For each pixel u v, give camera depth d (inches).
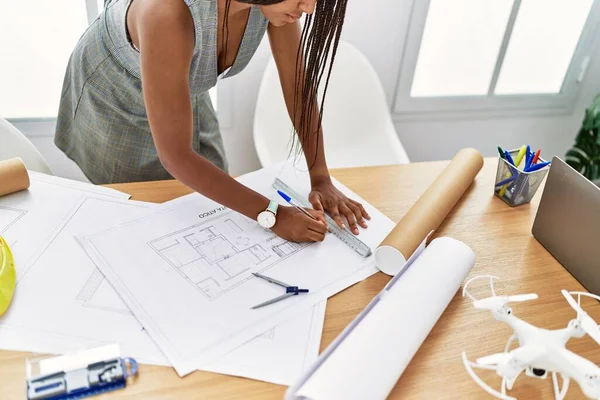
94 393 20.6
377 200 36.1
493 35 71.7
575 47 77.0
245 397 21.2
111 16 37.4
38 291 25.0
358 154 62.4
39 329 23.0
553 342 20.6
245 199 31.3
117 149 44.1
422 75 72.6
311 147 37.4
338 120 63.1
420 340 22.8
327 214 33.5
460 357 24.0
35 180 33.5
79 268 26.7
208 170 30.7
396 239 28.7
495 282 29.1
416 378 22.8
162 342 23.1
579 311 21.3
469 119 78.6
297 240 30.5
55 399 20.1
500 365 20.4
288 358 23.1
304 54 34.8
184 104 28.6
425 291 24.1
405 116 75.2
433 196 32.7
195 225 31.0
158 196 33.6
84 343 22.6
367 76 62.4
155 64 27.1
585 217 28.6
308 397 19.3
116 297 25.2
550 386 22.8
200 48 31.4
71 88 44.1
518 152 37.4
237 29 34.6
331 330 25.0
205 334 23.7
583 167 78.6
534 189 36.4
